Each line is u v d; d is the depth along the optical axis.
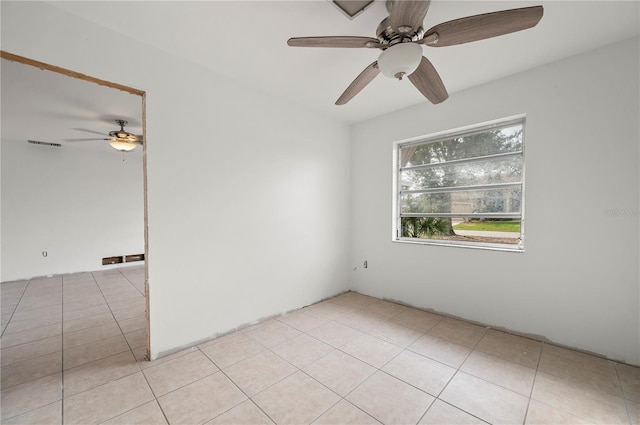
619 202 2.03
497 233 2.75
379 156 3.54
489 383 1.82
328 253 3.59
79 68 1.76
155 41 2.01
